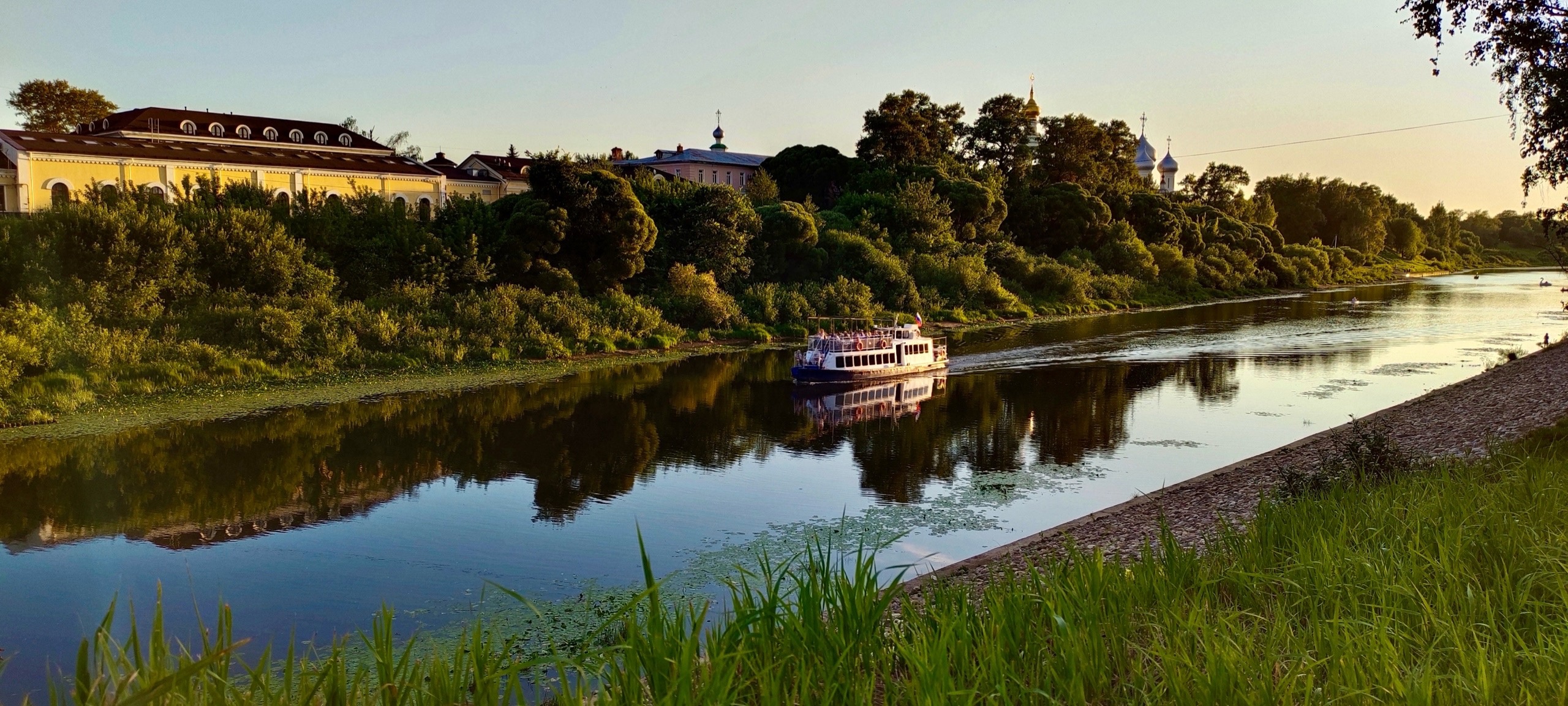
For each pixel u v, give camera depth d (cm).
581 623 1689
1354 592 1082
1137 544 1862
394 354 4638
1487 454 2198
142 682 697
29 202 5522
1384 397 3966
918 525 2289
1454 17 2477
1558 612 1002
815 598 966
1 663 747
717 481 2739
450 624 1692
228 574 1980
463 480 2744
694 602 1784
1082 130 11988
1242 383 4372
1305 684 823
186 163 6150
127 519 2358
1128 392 4194
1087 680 889
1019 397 4147
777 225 7238
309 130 8188
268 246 4881
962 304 7656
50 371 3719
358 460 2961
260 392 3944
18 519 2344
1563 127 2478
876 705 910
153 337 4219
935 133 11588
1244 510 2048
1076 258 9656
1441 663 891
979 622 1012
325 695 773
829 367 4488
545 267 5834
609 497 2569
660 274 6538
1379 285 12756
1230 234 12288
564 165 6028
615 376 4700
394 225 5669
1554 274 16300
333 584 1916
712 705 752
